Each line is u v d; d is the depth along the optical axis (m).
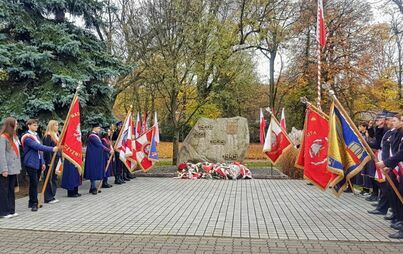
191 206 9.73
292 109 32.09
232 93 24.22
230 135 17.41
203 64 18.84
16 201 10.56
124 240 6.68
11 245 6.39
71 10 14.50
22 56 12.45
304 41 27.52
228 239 6.73
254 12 21.73
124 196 11.35
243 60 20.88
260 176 15.93
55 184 10.42
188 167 16.34
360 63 25.78
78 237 6.88
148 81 18.81
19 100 12.68
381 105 27.62
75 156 10.02
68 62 13.71
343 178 8.52
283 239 6.74
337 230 7.38
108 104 15.12
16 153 8.59
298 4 25.75
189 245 6.36
